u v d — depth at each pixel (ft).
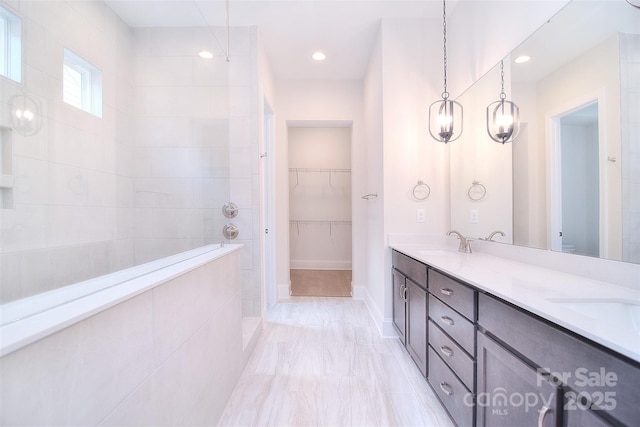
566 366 2.20
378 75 8.32
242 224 8.05
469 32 6.81
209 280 4.25
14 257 3.35
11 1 3.92
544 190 4.51
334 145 16.78
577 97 3.90
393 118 7.79
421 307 5.51
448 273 4.33
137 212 6.23
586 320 2.20
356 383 5.52
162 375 2.94
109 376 2.17
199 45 7.30
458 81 7.33
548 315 2.35
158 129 6.93
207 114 7.35
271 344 7.22
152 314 2.77
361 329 8.18
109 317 2.18
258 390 5.32
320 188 16.87
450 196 7.79
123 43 6.48
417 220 7.82
